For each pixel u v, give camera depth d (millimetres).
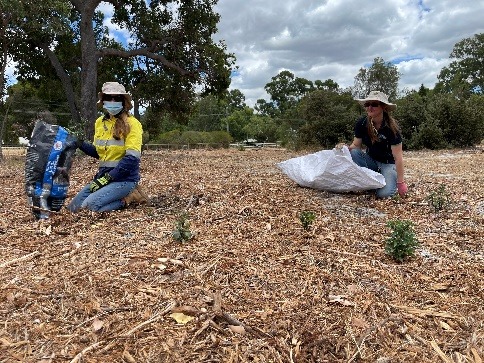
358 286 2729
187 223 3664
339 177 5531
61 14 16281
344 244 3551
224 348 2033
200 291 2578
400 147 5270
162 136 34125
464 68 61062
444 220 4406
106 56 19797
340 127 20656
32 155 4375
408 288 2730
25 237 3752
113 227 3980
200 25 19984
